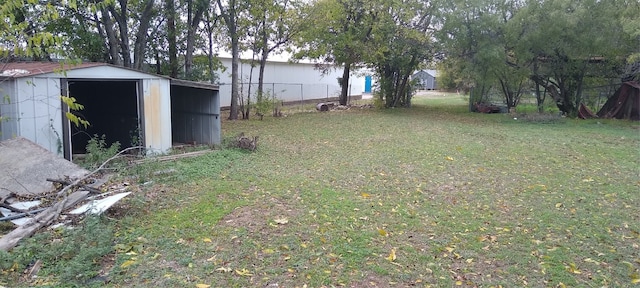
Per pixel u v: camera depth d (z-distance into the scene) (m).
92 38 15.05
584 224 6.22
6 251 4.67
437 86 53.81
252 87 27.45
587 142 13.95
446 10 21.67
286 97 31.05
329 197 7.37
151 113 10.98
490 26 20.05
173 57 18.59
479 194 7.76
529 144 13.45
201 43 20.17
